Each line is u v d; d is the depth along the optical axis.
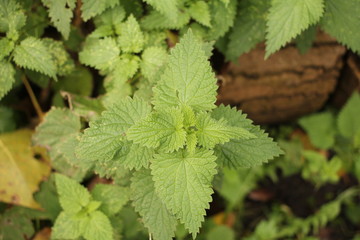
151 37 0.56
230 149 0.48
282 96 0.69
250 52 0.64
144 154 0.46
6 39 0.52
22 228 0.60
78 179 0.56
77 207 0.53
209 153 0.45
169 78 0.47
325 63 0.66
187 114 0.46
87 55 0.54
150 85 0.52
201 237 0.69
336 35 0.56
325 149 0.74
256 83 0.66
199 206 0.44
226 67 0.65
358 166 0.72
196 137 0.46
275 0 0.52
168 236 0.47
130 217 0.58
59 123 0.56
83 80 0.63
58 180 0.53
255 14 0.57
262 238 0.71
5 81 0.52
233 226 0.74
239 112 0.48
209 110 0.47
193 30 0.56
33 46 0.52
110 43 0.54
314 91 0.70
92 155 0.45
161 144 0.45
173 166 0.45
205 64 0.47
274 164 0.73
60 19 0.53
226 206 0.72
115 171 0.50
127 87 0.55
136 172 0.48
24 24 0.53
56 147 0.56
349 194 0.74
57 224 0.53
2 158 0.61
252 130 0.48
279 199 0.76
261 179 0.76
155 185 0.45
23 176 0.60
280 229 0.74
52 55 0.56
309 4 0.52
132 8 0.56
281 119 0.75
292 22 0.52
